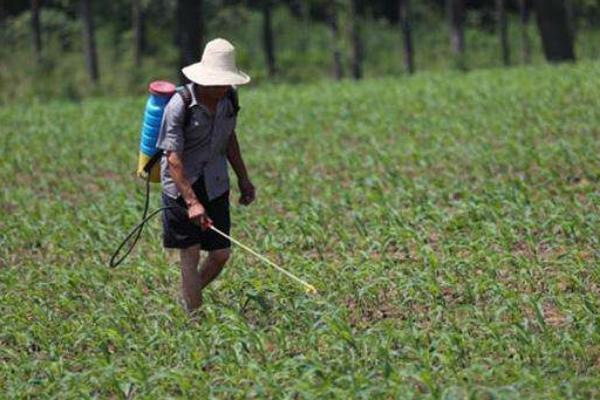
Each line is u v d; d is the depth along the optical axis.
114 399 17.50
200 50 74.81
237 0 113.94
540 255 23.77
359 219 26.56
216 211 20.16
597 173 30.91
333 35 89.19
